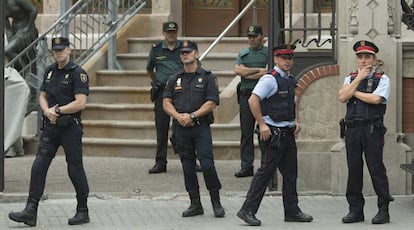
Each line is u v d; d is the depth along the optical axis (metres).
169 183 19.70
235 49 26.80
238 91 20.45
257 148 22.73
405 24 18.80
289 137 16.12
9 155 22.97
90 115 24.33
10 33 25.62
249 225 16.09
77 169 16.11
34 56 25.17
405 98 18.59
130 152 22.97
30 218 15.92
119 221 16.47
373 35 18.28
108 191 18.78
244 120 20.22
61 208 17.50
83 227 16.00
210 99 16.53
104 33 26.14
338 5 18.66
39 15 28.86
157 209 17.48
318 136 18.80
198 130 16.58
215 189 16.73
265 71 20.12
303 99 18.75
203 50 26.95
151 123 23.41
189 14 29.58
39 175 15.98
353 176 16.27
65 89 15.98
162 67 20.69
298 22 26.03
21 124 22.67
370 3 18.25
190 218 16.72
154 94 20.69
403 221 16.44
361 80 16.16
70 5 27.72
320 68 18.67
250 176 20.33
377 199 17.31
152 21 28.08
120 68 26.27
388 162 18.36
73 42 26.78
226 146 22.48
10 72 22.75
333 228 15.94
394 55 18.22
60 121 15.88
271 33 18.59
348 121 16.25
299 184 18.81
